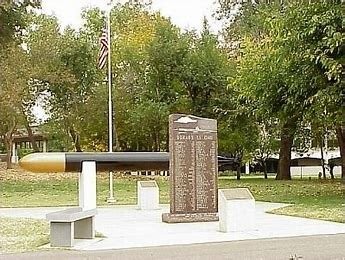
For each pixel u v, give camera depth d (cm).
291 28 2098
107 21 2589
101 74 3866
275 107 2344
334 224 1407
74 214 1094
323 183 3212
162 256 955
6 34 3038
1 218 1545
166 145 3834
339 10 1966
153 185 1916
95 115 3838
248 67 2623
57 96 3956
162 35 3728
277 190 2680
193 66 3678
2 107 3344
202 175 1515
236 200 1295
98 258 944
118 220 1562
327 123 2278
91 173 1639
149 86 3694
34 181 3297
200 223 1465
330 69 1919
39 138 4934
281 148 3878
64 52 3809
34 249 1051
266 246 1050
